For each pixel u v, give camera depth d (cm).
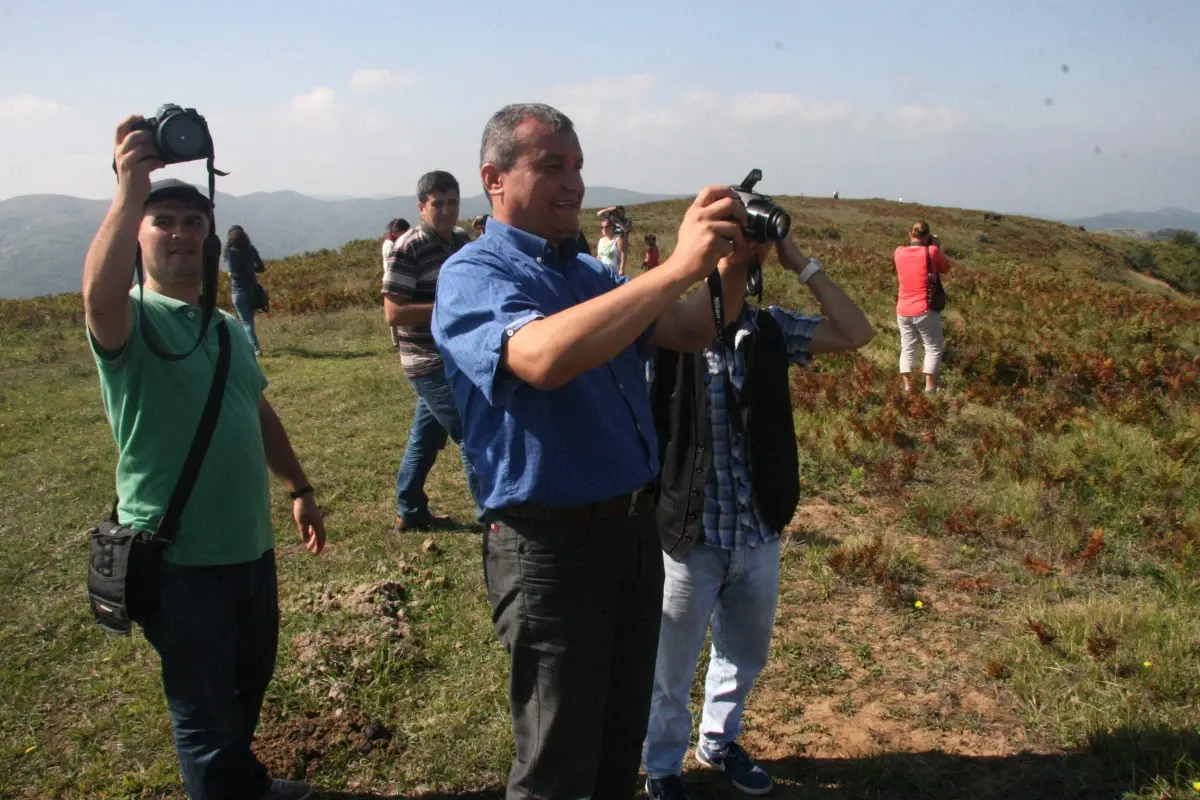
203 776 240
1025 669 342
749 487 253
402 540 505
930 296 812
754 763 288
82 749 319
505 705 334
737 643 273
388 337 1325
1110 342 1037
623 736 222
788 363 258
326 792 291
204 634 239
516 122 192
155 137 205
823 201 5484
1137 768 279
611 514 197
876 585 425
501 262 193
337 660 360
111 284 207
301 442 728
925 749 302
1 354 1298
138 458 236
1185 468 571
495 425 191
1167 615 373
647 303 158
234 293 1221
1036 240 5172
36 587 463
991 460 592
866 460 612
